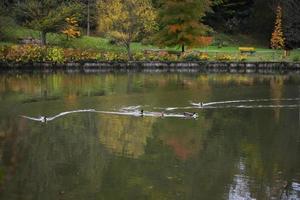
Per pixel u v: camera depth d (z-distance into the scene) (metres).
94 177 18.14
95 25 68.62
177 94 36.44
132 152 21.39
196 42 57.19
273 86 41.91
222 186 17.50
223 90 38.88
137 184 17.53
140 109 30.50
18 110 29.62
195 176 18.41
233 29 76.00
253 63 56.38
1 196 16.30
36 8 57.19
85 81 43.28
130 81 43.75
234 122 27.47
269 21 73.50
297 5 69.31
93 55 54.16
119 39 55.19
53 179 17.91
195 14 56.94
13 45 54.03
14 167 19.12
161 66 55.38
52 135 23.92
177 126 26.28
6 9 60.59
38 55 52.34
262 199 16.44
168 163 19.92
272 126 26.59
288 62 57.06
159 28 62.19
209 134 24.69
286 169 19.36
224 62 56.12
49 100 33.03
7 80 43.28
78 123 26.52
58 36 61.38
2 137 23.39
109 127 25.77
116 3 55.06
